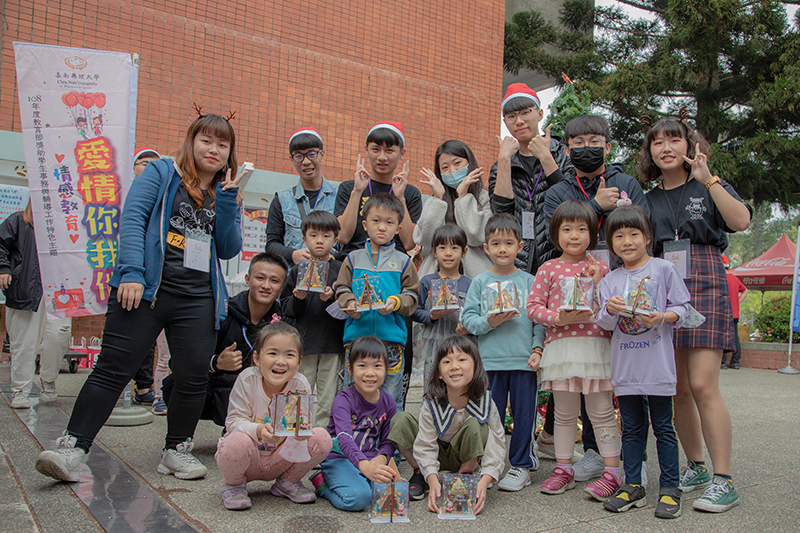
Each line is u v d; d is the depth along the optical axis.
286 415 2.50
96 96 3.97
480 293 3.45
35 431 3.74
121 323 2.88
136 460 3.29
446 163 4.17
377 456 2.87
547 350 3.14
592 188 3.65
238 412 2.81
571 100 5.23
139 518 2.31
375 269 3.62
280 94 9.27
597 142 3.54
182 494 2.71
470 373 2.86
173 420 3.05
